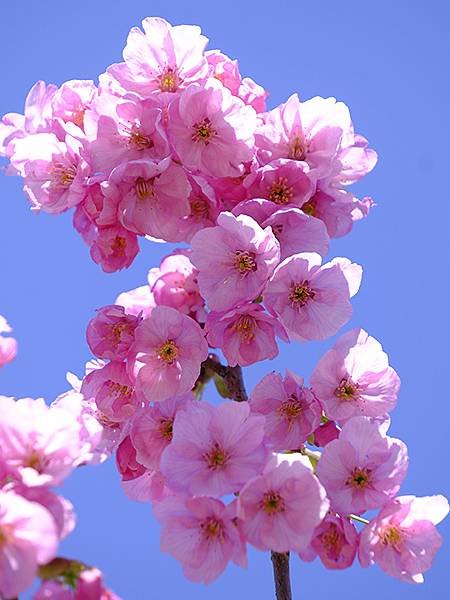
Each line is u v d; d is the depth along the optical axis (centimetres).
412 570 56
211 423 56
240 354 60
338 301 60
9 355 53
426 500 56
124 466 61
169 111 60
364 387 59
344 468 56
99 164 61
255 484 54
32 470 49
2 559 46
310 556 57
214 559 54
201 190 61
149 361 60
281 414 59
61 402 53
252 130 60
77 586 48
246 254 59
